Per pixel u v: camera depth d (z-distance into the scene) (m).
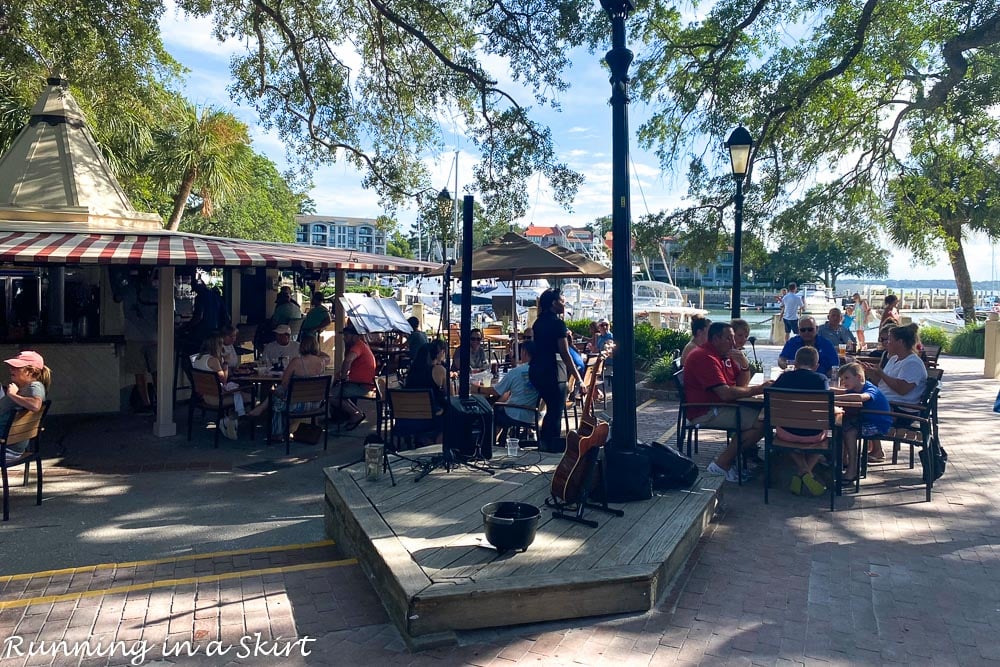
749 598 4.55
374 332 15.08
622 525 5.20
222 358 9.99
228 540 6.04
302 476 8.03
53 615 4.42
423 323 25.25
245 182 27.45
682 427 8.66
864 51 13.88
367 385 10.45
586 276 12.62
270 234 48.28
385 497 5.77
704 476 6.59
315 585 4.86
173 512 6.75
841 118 15.94
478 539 4.86
